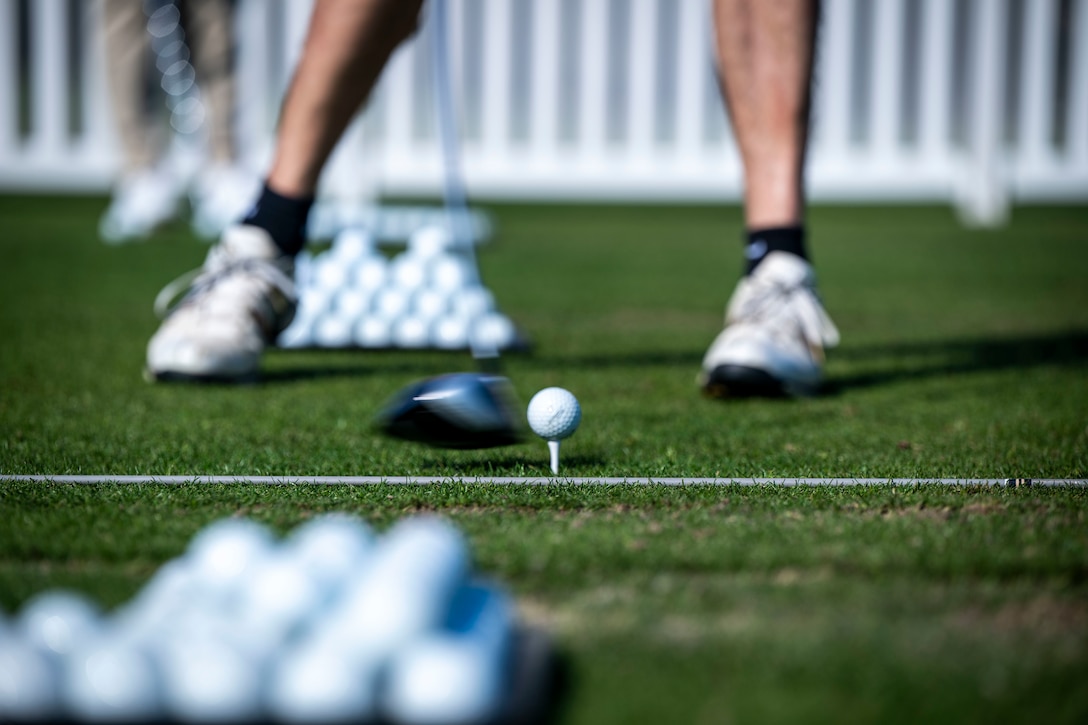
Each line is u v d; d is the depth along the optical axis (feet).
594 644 5.72
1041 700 5.10
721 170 45.62
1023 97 45.32
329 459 10.18
